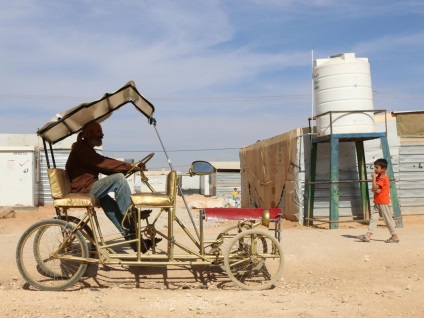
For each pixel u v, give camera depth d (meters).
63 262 6.95
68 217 7.16
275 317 5.44
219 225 15.20
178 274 7.48
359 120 12.53
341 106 12.55
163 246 8.58
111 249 6.96
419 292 6.58
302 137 14.21
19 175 23.77
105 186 6.88
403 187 15.08
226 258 6.76
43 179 25.75
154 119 7.27
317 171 14.16
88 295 6.41
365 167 13.97
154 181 54.62
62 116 6.83
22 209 23.31
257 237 7.11
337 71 12.60
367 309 5.78
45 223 6.69
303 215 14.05
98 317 5.48
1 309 5.68
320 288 7.04
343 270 8.07
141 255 6.73
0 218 19.19
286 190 15.40
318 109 13.02
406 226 13.19
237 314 5.55
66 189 6.85
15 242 9.63
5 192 23.66
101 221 16.33
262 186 18.91
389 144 15.02
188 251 6.87
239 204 28.53
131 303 6.02
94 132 7.07
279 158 16.39
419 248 8.80
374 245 9.09
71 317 5.45
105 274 7.35
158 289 6.96
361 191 13.96
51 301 6.05
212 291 6.80
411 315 5.59
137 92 6.95
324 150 14.18
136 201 6.57
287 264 8.08
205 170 6.77
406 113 15.10
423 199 15.15
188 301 6.11
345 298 6.32
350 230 11.48
